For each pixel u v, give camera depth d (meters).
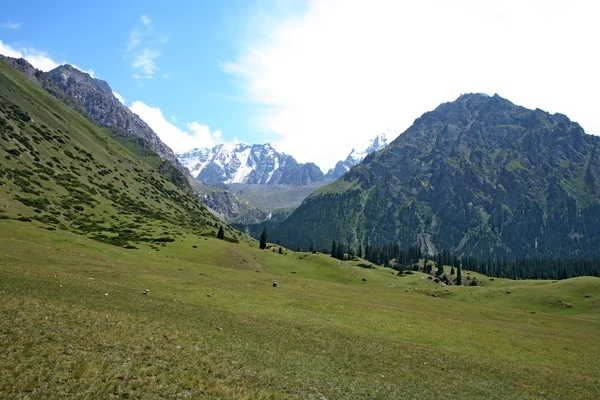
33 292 39.78
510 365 43.69
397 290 131.88
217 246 138.12
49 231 93.69
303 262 162.00
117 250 95.62
